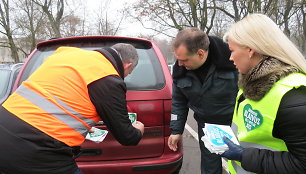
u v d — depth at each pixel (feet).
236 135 4.89
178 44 6.42
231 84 6.84
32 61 8.70
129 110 7.59
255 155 4.06
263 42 3.98
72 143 5.18
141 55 8.74
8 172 4.96
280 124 3.77
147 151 7.88
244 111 4.43
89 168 7.58
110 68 5.41
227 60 6.63
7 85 11.22
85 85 5.14
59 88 5.16
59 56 5.63
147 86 7.97
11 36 78.13
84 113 5.16
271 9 52.75
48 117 5.01
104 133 7.11
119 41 8.89
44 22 76.89
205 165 7.80
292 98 3.67
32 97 5.16
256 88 3.98
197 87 7.04
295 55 3.93
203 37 6.31
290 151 3.81
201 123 7.63
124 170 7.68
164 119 7.91
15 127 4.94
